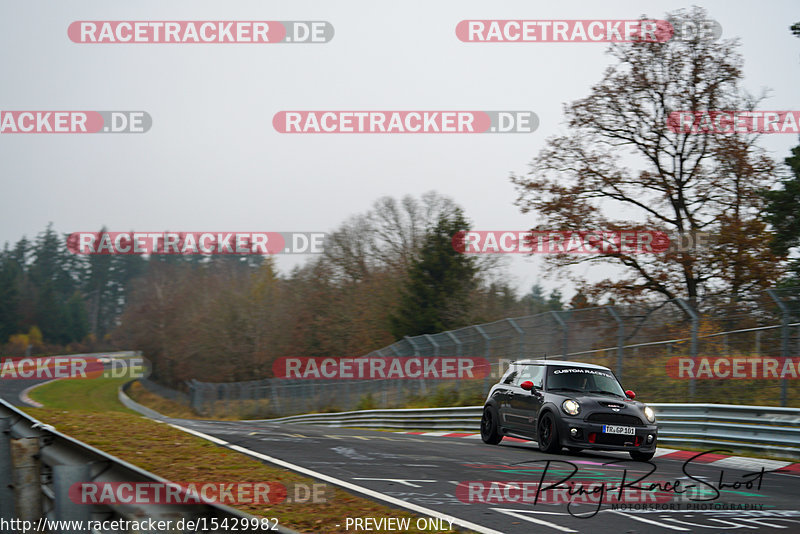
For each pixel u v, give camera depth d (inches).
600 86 4554.6
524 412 2101.4
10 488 956.6
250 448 1728.6
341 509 1048.2
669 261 4185.5
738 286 4133.9
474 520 1005.8
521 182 4640.8
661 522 1027.3
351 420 4485.7
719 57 4392.2
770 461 1911.9
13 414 986.7
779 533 978.1
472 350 3713.1
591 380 2075.5
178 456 1507.1
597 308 2984.7
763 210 4274.1
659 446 2349.9
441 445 2101.4
